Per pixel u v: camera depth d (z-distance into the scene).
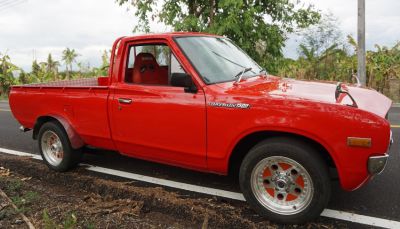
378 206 3.99
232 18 10.38
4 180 4.94
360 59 12.85
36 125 5.54
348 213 3.83
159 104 4.07
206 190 4.51
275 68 11.81
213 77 3.98
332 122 3.20
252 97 3.52
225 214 3.84
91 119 4.75
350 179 3.26
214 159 3.81
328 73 16.97
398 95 15.56
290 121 3.32
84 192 4.62
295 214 3.49
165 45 4.23
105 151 5.58
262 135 3.66
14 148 6.96
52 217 3.81
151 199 4.23
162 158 4.27
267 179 3.62
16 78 25.52
